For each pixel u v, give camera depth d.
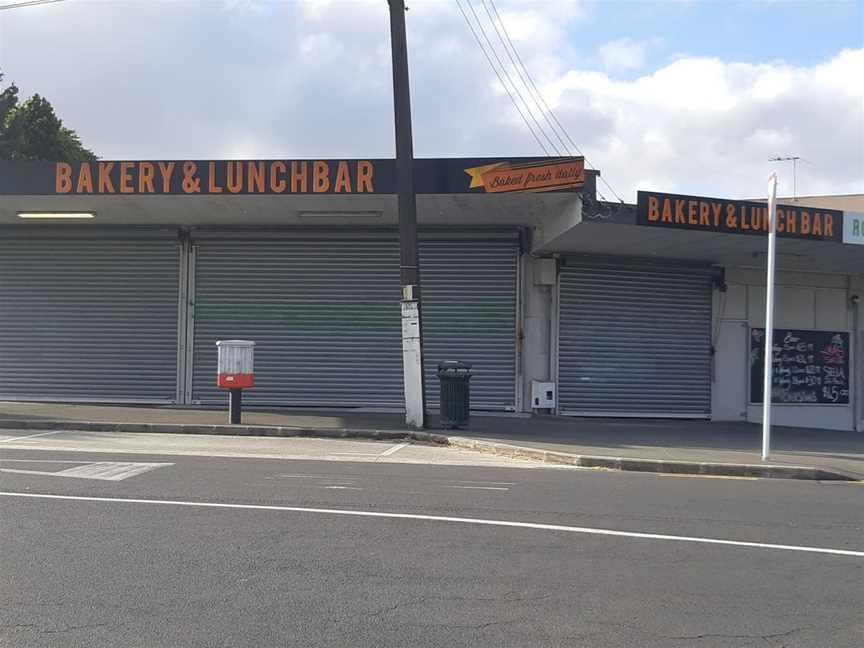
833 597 5.96
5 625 5.13
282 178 16.78
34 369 20.41
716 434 17.20
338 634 5.09
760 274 22.17
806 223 17.59
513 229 19.73
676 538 7.61
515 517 8.31
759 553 7.15
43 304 20.45
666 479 11.38
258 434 15.31
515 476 11.10
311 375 20.05
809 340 22.69
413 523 7.93
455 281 19.91
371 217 19.12
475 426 16.62
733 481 11.45
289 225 20.03
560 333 20.00
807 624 5.40
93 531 7.36
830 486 11.19
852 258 20.33
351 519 8.03
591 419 19.66
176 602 5.60
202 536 7.26
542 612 5.53
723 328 21.80
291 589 5.91
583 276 20.25
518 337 19.73
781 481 11.62
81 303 20.39
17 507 8.26
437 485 10.09
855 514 8.98
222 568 6.36
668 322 21.14
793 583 6.29
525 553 6.95
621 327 20.62
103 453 12.27
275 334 20.16
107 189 17.00
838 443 16.38
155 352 20.28
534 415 19.53
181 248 20.28
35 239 20.47
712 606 5.72
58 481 9.67
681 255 20.52
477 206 17.66
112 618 5.28
